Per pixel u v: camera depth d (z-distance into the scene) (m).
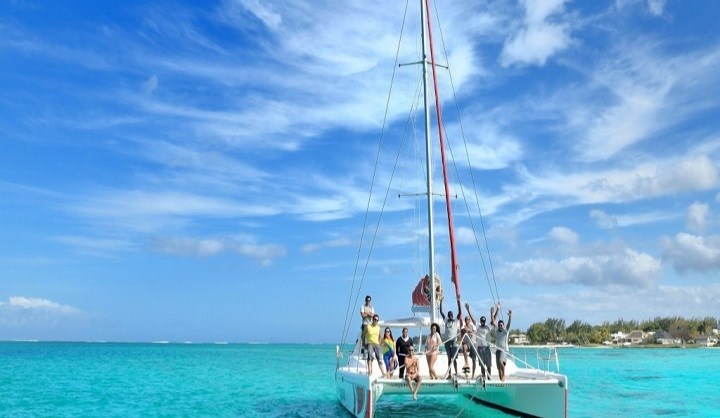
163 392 21.31
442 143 14.17
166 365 42.28
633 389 23.42
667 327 147.50
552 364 47.62
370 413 10.16
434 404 15.74
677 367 43.47
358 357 13.41
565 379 10.19
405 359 10.57
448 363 11.20
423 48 14.29
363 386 10.62
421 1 14.56
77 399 18.89
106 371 34.00
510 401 12.16
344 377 12.62
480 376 10.48
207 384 25.02
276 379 28.28
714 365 46.84
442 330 12.92
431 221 13.41
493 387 11.16
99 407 16.89
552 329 132.25
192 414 15.39
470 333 11.05
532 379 10.84
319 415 14.82
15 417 14.95
